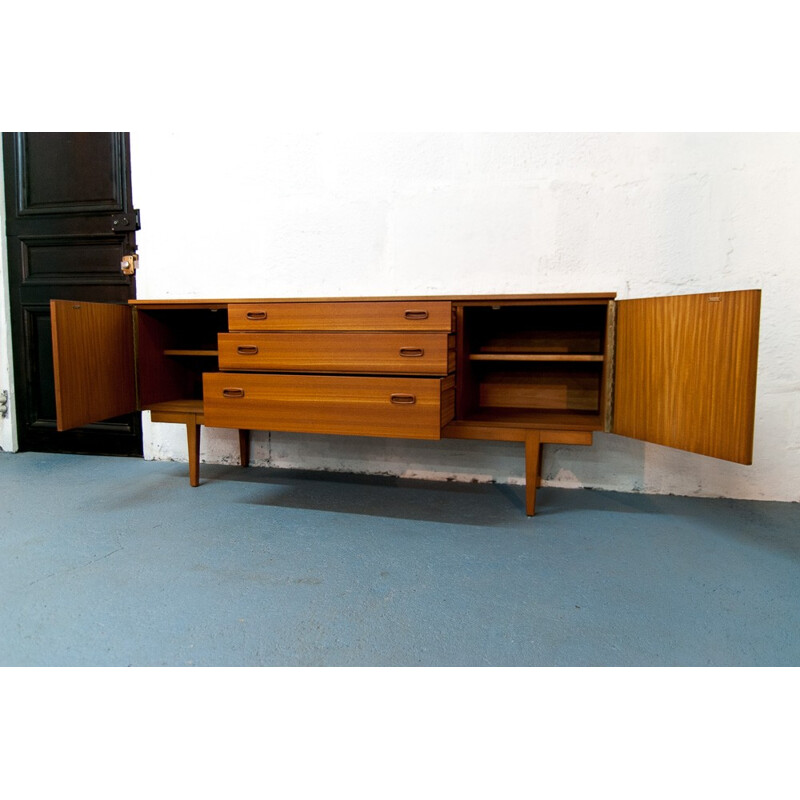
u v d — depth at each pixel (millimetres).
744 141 1847
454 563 1473
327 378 1678
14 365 2705
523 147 2029
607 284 2002
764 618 1206
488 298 1696
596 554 1529
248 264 2342
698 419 1481
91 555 1513
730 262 1895
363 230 2211
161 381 2172
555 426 1751
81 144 2484
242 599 1281
